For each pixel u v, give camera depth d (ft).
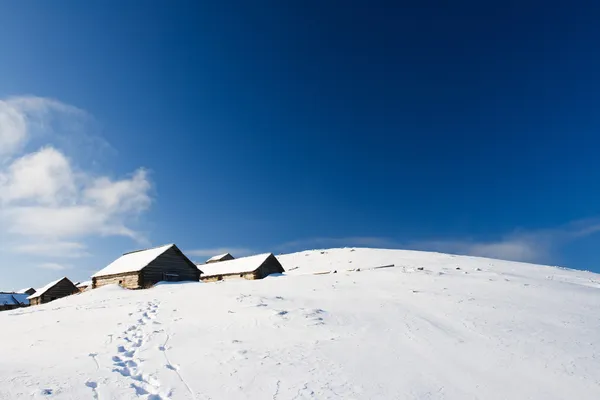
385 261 196.03
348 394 25.73
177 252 126.72
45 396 22.44
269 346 36.19
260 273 148.25
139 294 78.95
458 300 57.77
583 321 46.37
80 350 34.94
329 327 43.09
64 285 179.32
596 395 26.35
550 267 156.25
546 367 31.32
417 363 31.96
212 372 29.32
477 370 30.60
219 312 51.49
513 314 49.32
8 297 215.72
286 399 24.71
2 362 30.42
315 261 229.66
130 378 27.22
